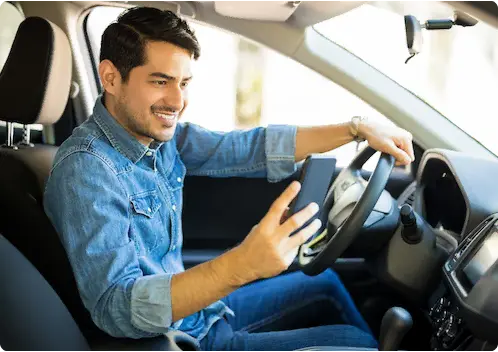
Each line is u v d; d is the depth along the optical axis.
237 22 1.81
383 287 1.89
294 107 2.21
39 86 1.33
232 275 0.98
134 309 1.01
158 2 1.77
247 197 2.02
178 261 1.37
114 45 1.17
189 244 2.00
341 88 1.86
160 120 1.19
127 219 1.15
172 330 1.17
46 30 1.34
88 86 1.96
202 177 1.98
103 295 1.04
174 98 1.17
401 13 1.55
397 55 1.82
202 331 1.39
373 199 1.28
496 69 1.73
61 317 1.18
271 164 1.59
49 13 1.83
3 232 1.21
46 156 1.39
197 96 2.36
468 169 1.44
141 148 1.22
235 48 1.98
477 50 1.74
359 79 1.85
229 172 1.62
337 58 1.86
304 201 1.32
